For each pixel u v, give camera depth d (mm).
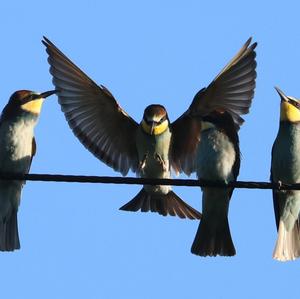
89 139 14828
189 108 14406
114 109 14602
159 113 14195
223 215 13109
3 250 13367
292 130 13727
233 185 12133
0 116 13297
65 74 14609
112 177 11750
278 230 13797
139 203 14648
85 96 14656
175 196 14602
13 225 13391
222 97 14477
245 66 14320
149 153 14352
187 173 14789
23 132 13195
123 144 14898
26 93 13352
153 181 11781
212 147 12992
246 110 14383
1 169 13195
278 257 13695
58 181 11812
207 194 12992
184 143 14688
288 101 13805
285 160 13703
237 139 13172
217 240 13195
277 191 13641
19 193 13320
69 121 14711
